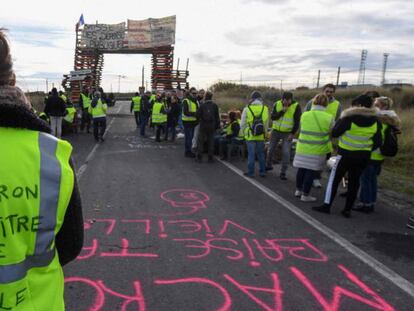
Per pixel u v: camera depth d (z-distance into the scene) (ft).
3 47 4.07
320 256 13.84
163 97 51.47
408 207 21.06
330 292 11.35
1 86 4.10
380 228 17.17
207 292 11.04
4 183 3.87
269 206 19.69
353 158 17.71
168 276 11.89
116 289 11.02
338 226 17.15
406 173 31.91
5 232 3.87
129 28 92.73
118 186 22.72
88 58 93.71
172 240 14.75
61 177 4.12
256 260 13.28
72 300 10.37
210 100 31.50
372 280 12.21
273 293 11.14
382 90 96.78
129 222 16.56
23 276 3.97
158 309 10.09
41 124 4.25
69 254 4.48
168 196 20.89
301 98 95.55
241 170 28.89
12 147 3.95
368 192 19.34
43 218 4.02
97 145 39.60
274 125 26.58
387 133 18.85
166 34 92.58
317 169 20.42
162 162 31.19
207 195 21.39
